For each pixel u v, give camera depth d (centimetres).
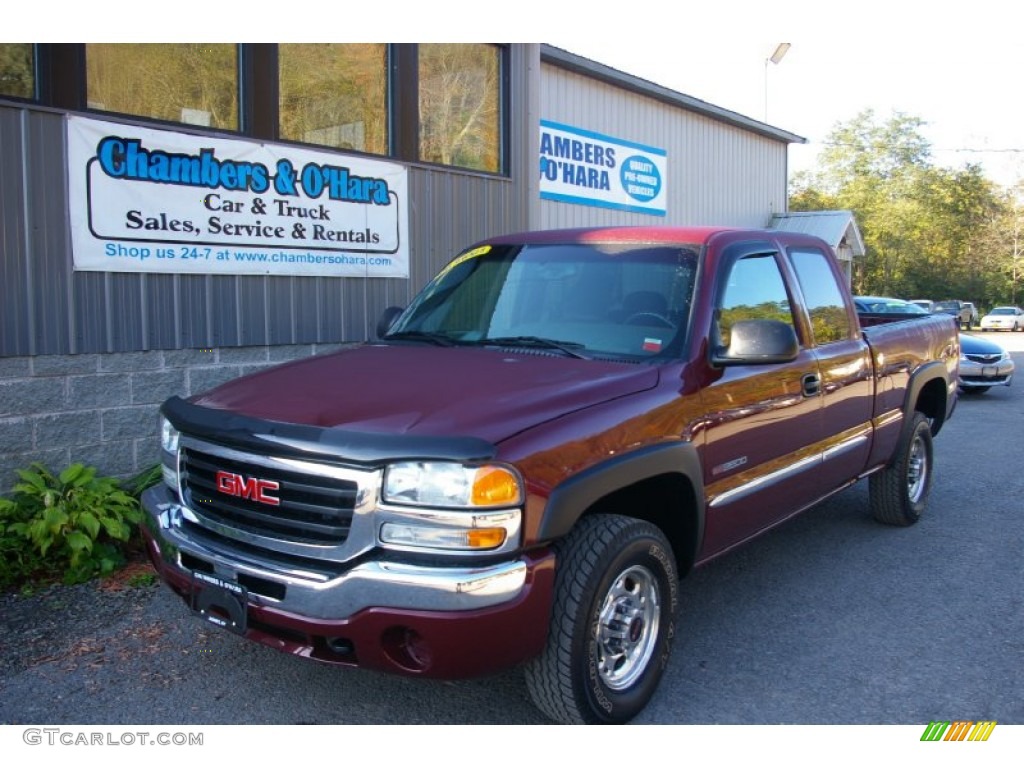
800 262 502
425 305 486
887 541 604
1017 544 599
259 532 316
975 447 975
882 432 568
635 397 349
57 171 546
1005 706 369
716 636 440
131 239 584
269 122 669
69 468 532
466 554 288
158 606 461
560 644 314
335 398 337
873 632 446
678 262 425
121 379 586
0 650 410
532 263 466
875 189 5556
